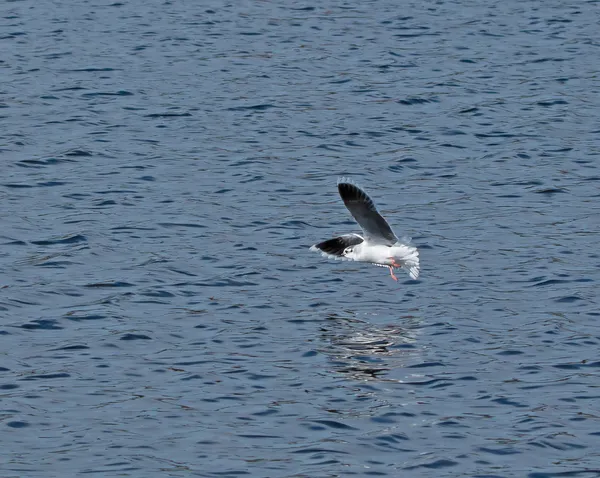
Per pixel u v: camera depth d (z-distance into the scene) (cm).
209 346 2348
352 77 4859
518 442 1953
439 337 2400
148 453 1912
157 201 3347
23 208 3253
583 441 1959
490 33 5659
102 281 2705
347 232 3116
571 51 5306
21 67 4919
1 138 3922
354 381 2192
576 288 2680
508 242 3027
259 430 1995
